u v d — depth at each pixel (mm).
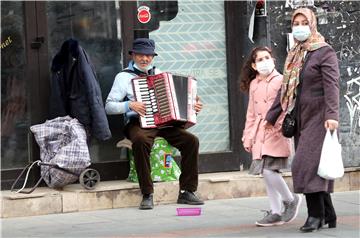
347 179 25234
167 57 25031
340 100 25547
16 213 21422
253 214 21312
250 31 25125
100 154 23953
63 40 23594
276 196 19547
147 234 18812
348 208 22016
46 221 20781
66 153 21812
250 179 24000
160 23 24859
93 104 21938
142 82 22500
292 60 18500
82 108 22219
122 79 23031
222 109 25547
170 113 22172
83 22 23844
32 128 22375
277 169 19062
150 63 23156
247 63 19781
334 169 17469
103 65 24109
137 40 22906
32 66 23125
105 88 24109
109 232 19188
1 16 22922
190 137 22547
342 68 25609
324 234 18141
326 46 18078
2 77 22953
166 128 22672
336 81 17750
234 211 21781
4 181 22750
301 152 17953
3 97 22953
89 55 23938
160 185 22969
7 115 22984
